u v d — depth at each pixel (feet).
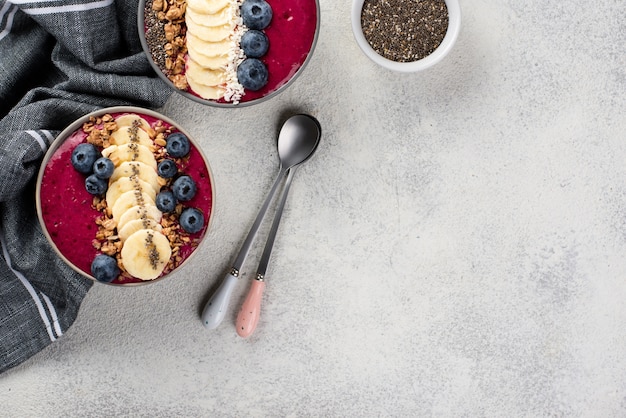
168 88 2.73
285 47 2.65
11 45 2.73
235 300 2.87
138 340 2.87
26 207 2.76
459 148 2.87
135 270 2.63
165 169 2.60
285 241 2.86
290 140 2.81
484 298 2.90
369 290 2.89
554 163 2.89
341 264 2.88
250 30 2.62
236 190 2.85
